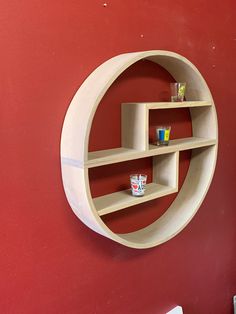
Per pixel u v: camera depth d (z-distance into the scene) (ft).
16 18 3.09
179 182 4.92
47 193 3.48
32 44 3.21
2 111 3.10
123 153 3.68
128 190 4.17
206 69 5.00
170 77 4.57
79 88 3.55
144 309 4.65
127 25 3.92
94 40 3.65
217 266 5.80
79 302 3.88
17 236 3.31
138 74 4.17
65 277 3.71
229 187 5.75
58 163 3.53
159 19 4.25
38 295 3.52
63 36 3.41
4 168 3.17
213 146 4.69
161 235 4.28
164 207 4.77
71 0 3.43
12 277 3.32
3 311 3.30
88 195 3.31
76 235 3.75
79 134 3.28
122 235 4.22
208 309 5.72
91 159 3.35
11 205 3.25
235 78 5.50
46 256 3.53
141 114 3.77
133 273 4.45
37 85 3.28
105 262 4.09
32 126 3.30
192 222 5.19
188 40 4.67
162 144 4.11
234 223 6.01
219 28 5.10
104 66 3.59
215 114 4.59
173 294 5.06
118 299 4.30
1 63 3.05
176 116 4.73
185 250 5.16
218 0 5.02
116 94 3.97
